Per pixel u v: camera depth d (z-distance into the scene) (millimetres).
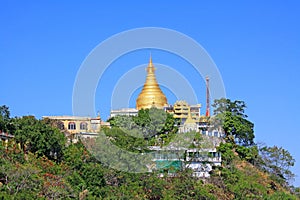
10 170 134125
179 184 155875
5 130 160125
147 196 150125
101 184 147000
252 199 168500
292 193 190875
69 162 155000
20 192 128875
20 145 156750
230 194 166875
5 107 165875
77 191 140375
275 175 194750
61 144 160375
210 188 164000
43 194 133125
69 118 196000
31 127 158625
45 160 153125
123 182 151375
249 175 183250
